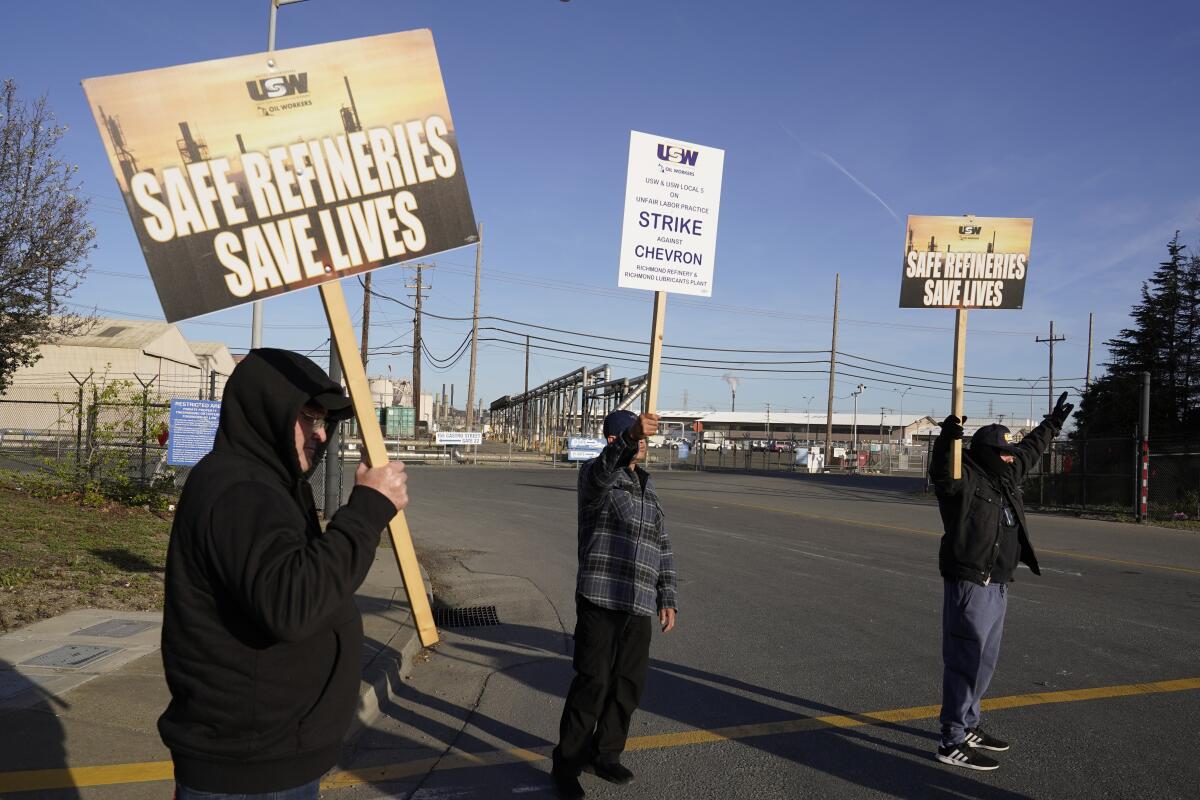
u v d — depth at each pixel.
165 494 14.70
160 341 49.16
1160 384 36.34
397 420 58.41
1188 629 8.41
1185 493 22.75
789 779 4.80
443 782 4.72
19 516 11.55
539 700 6.19
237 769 2.11
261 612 1.99
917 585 10.72
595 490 4.58
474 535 15.16
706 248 4.88
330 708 2.24
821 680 6.68
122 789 4.13
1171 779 4.79
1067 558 13.60
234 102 2.99
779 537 15.55
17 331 12.40
